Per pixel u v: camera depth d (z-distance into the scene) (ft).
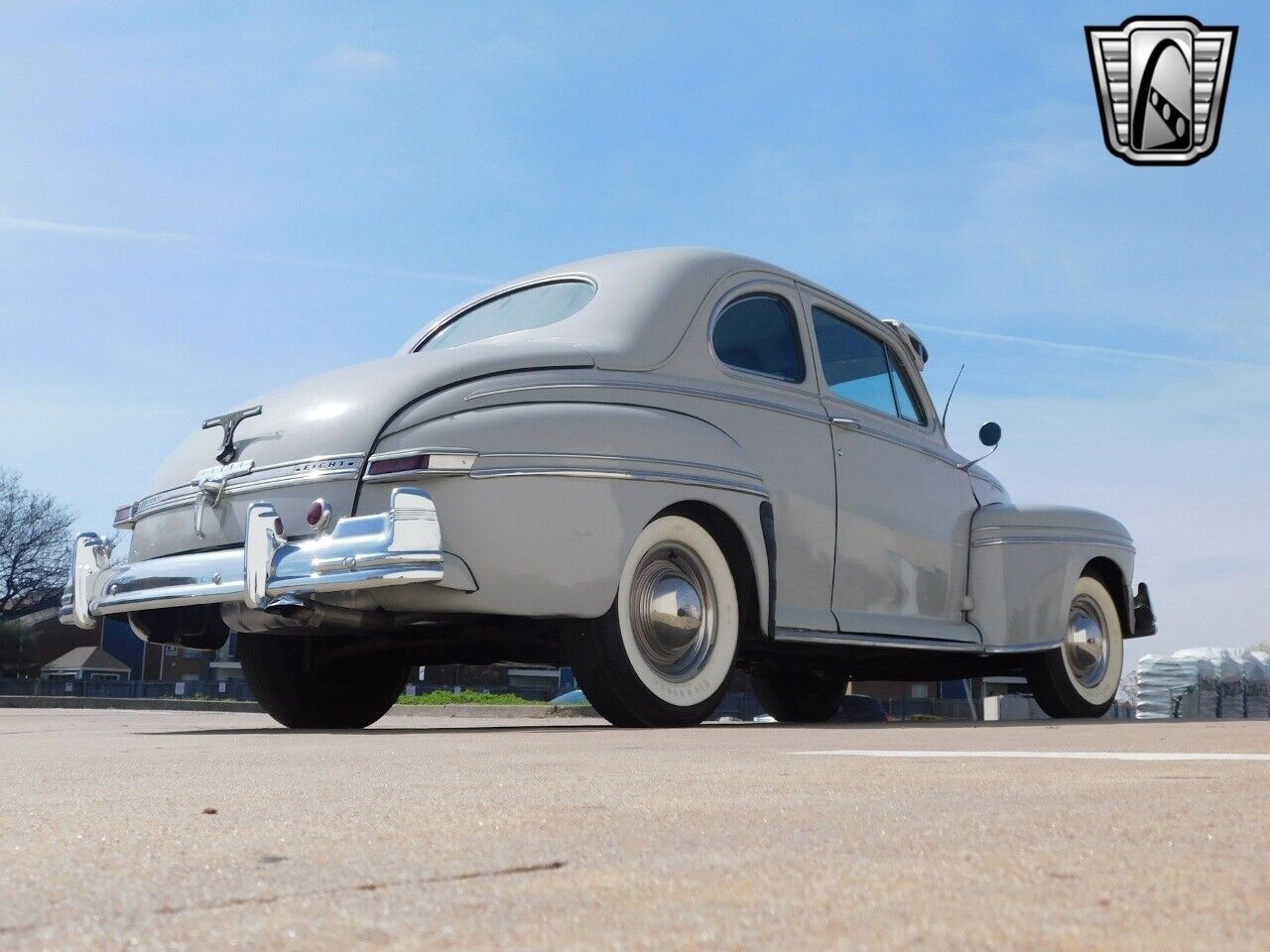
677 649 15.94
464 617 15.31
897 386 22.17
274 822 5.58
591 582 14.87
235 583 15.20
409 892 3.77
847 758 9.37
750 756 9.72
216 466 16.11
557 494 14.79
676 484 15.76
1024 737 12.67
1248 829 5.07
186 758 10.15
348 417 15.14
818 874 4.05
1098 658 23.85
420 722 30.66
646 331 17.22
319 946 3.02
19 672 159.02
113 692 165.27
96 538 17.89
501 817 5.70
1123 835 4.92
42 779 8.04
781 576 18.11
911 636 20.11
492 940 3.07
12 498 156.56
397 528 13.84
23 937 3.15
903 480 20.83
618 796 6.62
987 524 22.25
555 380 15.70
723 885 3.85
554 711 41.93
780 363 19.27
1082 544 22.99
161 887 3.91
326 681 18.97
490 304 20.02
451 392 15.06
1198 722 18.39
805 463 18.75
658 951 2.92
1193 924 3.20
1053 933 3.08
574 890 3.78
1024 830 5.08
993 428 22.58
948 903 3.50
